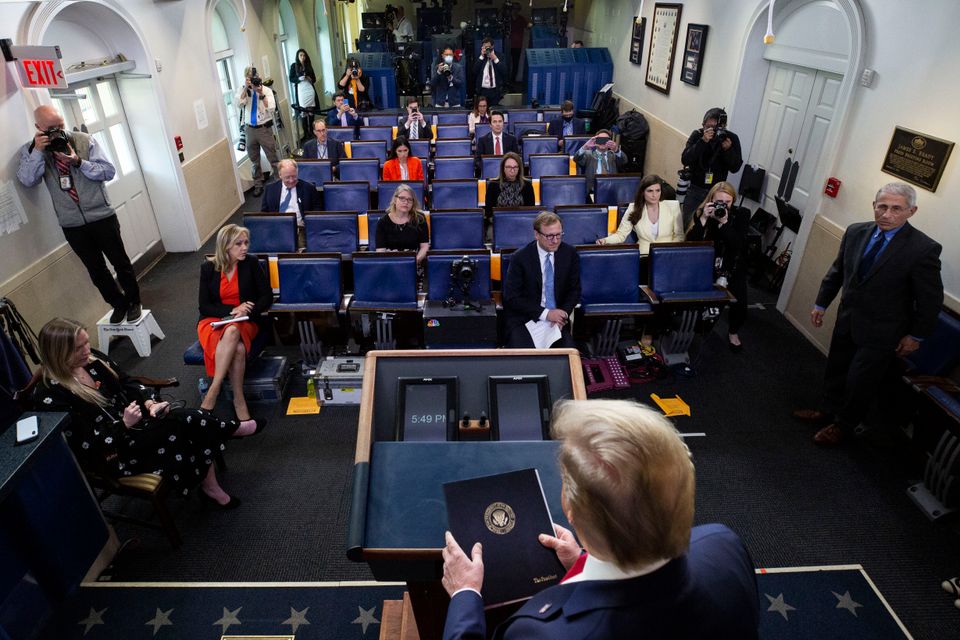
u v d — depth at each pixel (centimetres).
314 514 312
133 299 461
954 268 336
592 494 67
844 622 243
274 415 388
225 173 754
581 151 654
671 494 66
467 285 378
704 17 669
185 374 436
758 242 552
